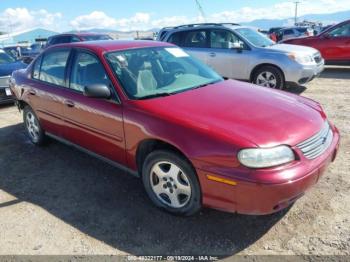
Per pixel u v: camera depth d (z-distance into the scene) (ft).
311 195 11.80
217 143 9.39
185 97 11.72
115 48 13.64
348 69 39.88
